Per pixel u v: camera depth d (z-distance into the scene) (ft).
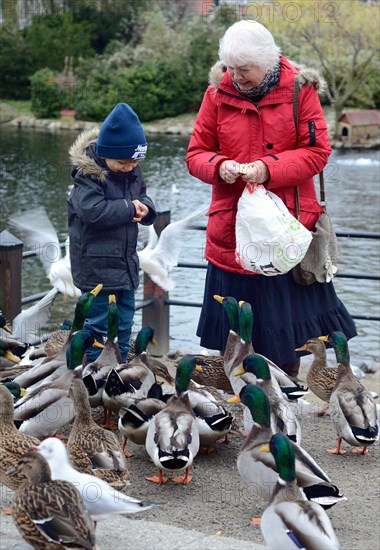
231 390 23.54
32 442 17.42
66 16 134.92
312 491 15.55
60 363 21.62
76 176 21.93
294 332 21.89
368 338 41.57
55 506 13.87
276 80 20.56
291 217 20.51
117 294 22.94
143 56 130.41
